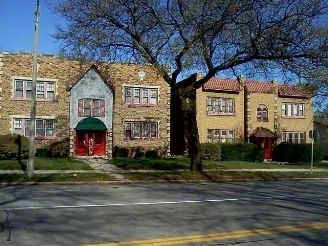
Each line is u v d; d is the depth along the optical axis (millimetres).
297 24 18469
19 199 12695
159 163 27656
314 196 15203
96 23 19641
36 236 7809
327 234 8570
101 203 12102
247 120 40000
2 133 31016
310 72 19438
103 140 33906
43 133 32375
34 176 19281
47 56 32594
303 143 40719
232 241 7746
